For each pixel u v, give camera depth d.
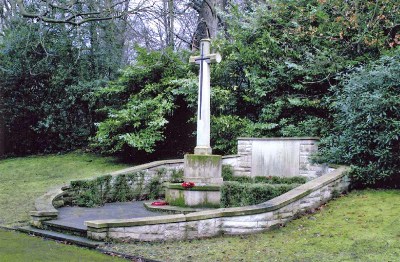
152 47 15.81
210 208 7.23
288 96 10.88
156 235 5.20
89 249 4.99
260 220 5.48
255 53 11.37
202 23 15.63
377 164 7.48
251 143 10.07
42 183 10.16
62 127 15.02
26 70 14.70
